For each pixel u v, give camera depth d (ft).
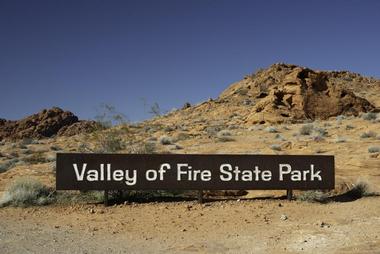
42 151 132.77
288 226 36.17
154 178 44.14
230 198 47.88
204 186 44.55
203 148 97.14
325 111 171.01
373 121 135.33
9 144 187.01
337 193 49.19
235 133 134.21
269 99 173.58
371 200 45.03
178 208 42.45
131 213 40.96
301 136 117.60
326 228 35.22
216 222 37.68
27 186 46.96
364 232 33.58
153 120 233.14
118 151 55.83
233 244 31.58
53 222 38.27
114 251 29.81
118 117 57.93
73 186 43.34
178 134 135.44
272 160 45.39
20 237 33.04
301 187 45.60
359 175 58.08
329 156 46.19
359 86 299.17
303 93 171.73
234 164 44.93
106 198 43.78
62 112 363.35
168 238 33.37
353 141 97.96
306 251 29.43
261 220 38.11
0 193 51.03
